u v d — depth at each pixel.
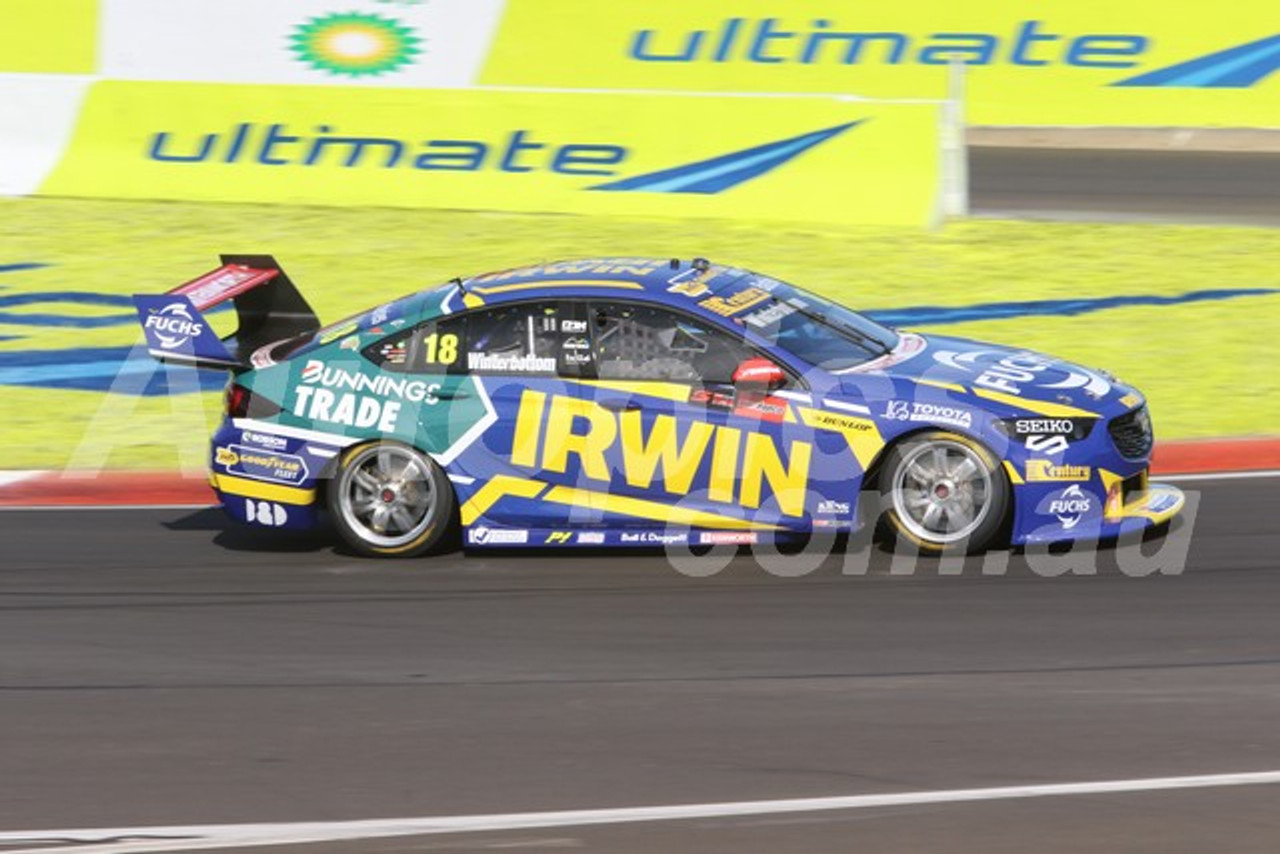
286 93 51.12
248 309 29.81
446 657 23.02
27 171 51.97
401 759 19.39
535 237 47.47
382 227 48.50
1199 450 32.03
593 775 18.78
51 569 27.56
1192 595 24.70
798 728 20.08
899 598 24.86
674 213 48.88
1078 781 18.19
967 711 20.47
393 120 50.56
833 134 48.88
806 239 47.25
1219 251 46.56
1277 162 56.66
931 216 48.34
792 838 16.84
